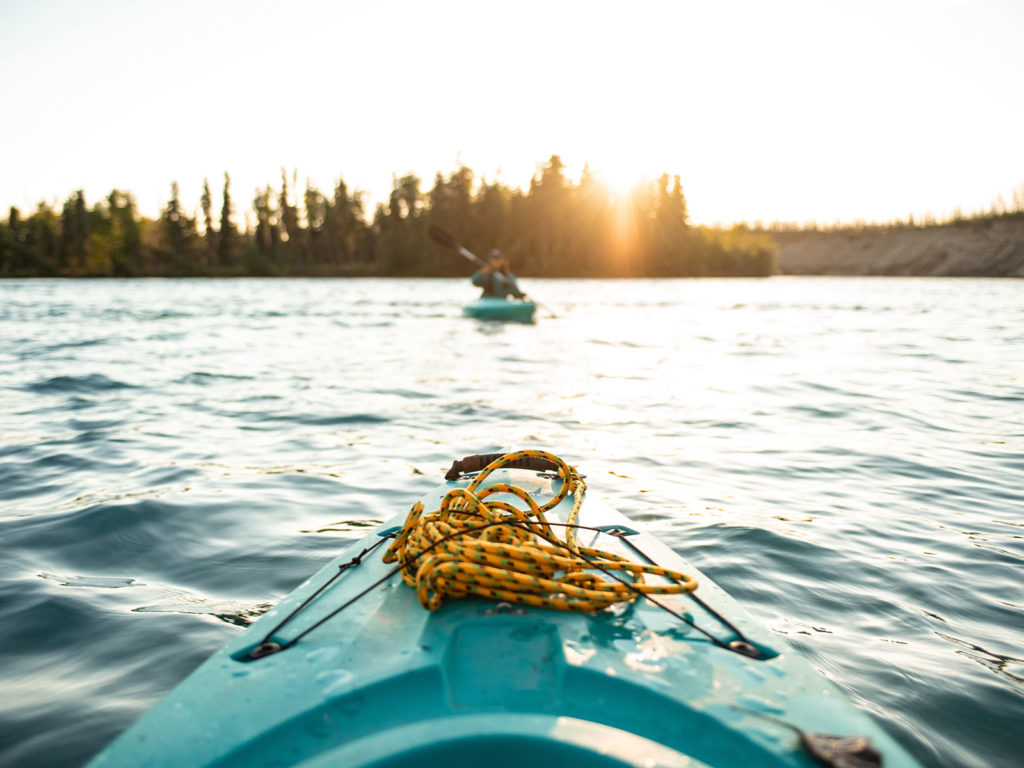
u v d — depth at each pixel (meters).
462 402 6.28
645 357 9.41
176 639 2.22
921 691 1.94
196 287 42.72
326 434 5.07
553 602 1.44
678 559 1.88
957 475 4.14
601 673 1.23
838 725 1.12
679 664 1.29
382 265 67.94
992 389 7.10
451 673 1.25
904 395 6.77
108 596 2.53
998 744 1.72
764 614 2.41
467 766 1.08
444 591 1.46
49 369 8.08
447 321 15.38
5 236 68.69
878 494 3.78
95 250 71.25
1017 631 2.32
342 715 1.16
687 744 1.10
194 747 1.09
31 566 2.80
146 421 5.44
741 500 3.66
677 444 4.85
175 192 72.19
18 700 1.89
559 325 14.31
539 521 1.81
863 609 2.46
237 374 7.82
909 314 19.06
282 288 40.56
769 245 75.25
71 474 4.04
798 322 15.96
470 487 2.08
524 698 1.19
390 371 8.09
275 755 1.09
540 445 4.79
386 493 3.74
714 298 28.09
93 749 1.69
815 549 2.98
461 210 66.69
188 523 3.26
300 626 1.46
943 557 2.92
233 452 4.56
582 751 1.05
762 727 1.11
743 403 6.33
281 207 79.75
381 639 1.36
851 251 109.25
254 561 2.86
